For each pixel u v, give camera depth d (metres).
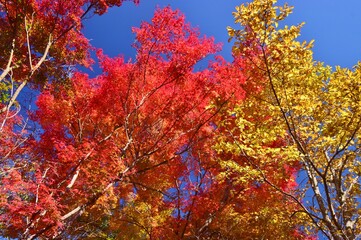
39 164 8.80
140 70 10.24
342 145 7.55
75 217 8.26
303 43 7.12
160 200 11.60
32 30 10.75
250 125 7.69
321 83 7.72
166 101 10.24
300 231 11.09
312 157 8.42
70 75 11.64
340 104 7.55
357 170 8.08
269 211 10.06
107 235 13.27
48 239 7.74
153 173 11.33
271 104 7.87
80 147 8.98
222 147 7.74
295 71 7.41
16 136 9.48
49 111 11.12
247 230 10.78
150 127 10.52
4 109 8.38
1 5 10.38
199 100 9.70
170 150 11.03
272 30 6.96
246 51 7.23
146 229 11.11
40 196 7.50
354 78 7.04
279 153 7.36
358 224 8.52
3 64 10.87
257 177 7.47
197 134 10.74
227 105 8.82
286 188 9.95
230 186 10.80
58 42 11.55
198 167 11.20
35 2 10.47
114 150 9.27
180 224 10.91
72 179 8.56
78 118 10.93
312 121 8.16
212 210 10.45
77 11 10.98
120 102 10.47
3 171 7.66
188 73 9.80
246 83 8.41
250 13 6.88
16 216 7.16
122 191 11.44
